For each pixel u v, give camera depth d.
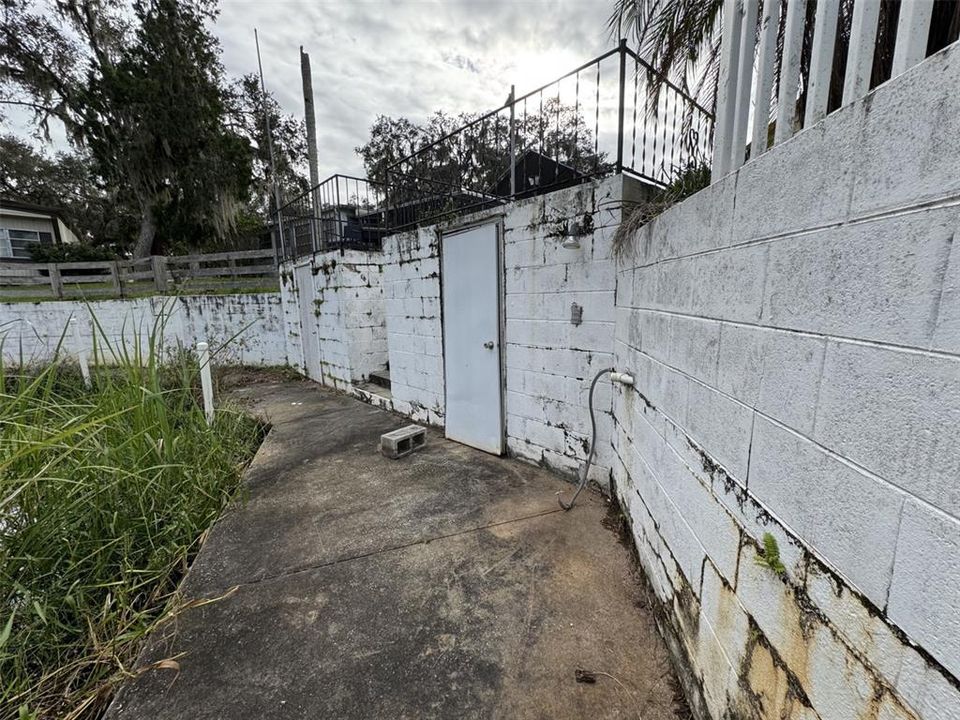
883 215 0.65
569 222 2.71
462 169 4.84
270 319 7.91
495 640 1.63
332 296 5.84
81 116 11.23
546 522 2.44
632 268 2.15
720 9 2.24
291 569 2.10
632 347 2.15
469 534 2.35
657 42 2.47
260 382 6.99
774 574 0.93
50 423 2.22
